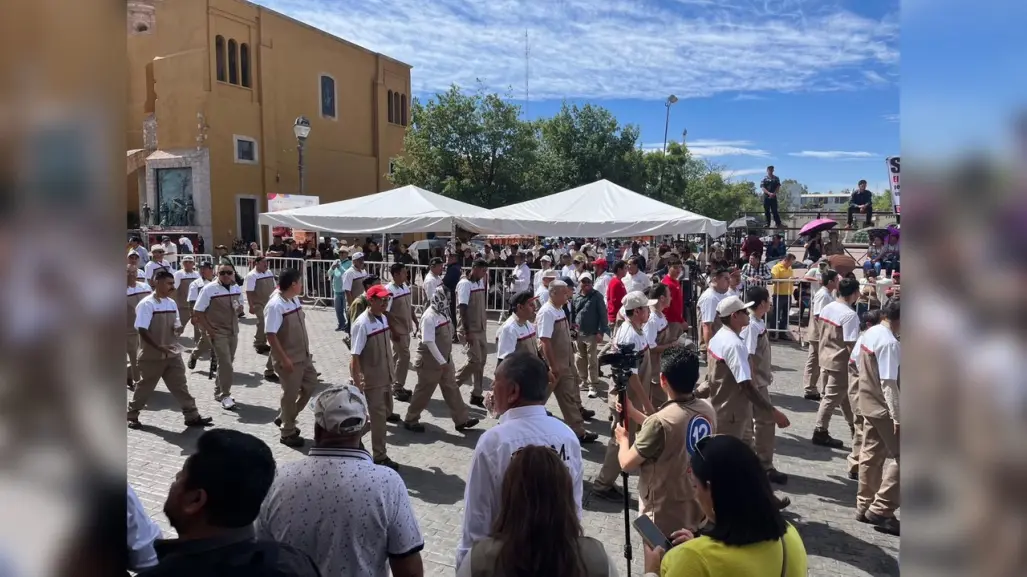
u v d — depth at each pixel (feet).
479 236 100.42
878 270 46.47
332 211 53.42
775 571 7.14
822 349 23.63
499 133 102.68
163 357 23.79
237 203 96.12
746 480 7.29
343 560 8.84
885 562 15.58
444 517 17.65
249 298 38.24
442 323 24.72
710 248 75.00
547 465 7.39
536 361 10.82
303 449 22.59
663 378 12.39
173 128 93.61
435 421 26.14
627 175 127.03
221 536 6.95
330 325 50.08
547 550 7.01
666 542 8.88
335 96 116.98
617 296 36.04
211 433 7.41
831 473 21.03
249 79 99.09
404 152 114.52
